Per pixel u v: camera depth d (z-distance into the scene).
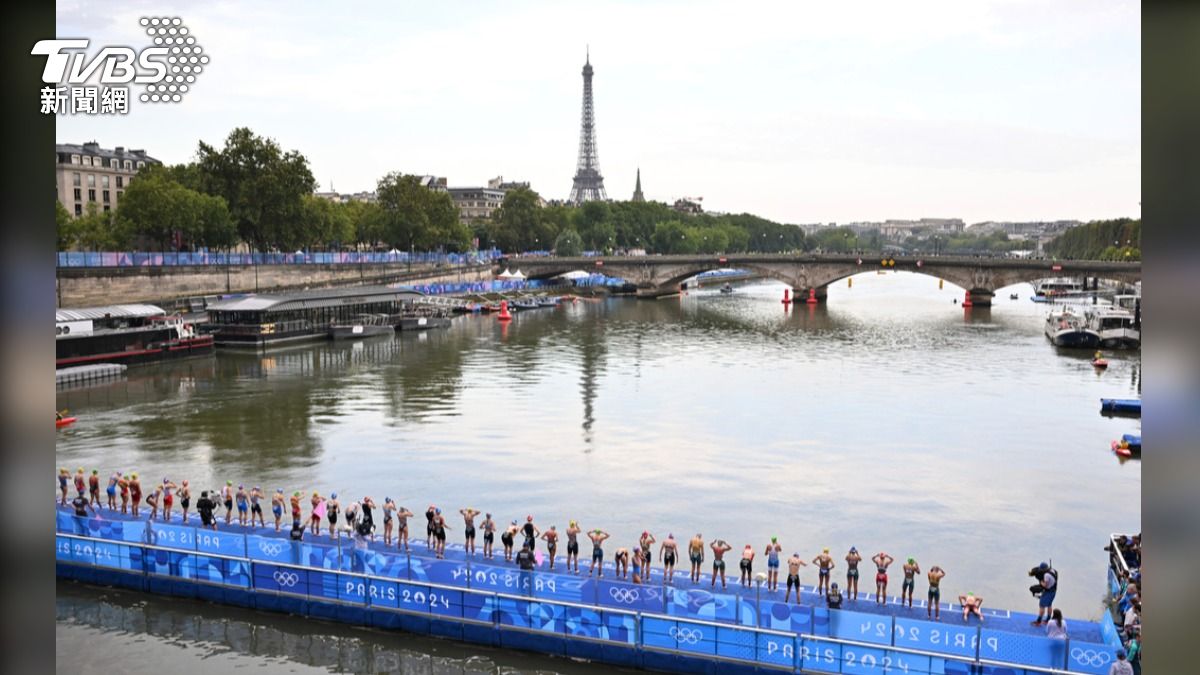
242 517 57.25
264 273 183.62
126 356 125.56
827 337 167.62
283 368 127.12
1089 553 58.03
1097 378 120.25
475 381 117.25
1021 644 37.41
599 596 43.16
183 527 50.25
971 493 70.06
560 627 42.59
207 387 111.56
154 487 69.12
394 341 160.00
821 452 81.69
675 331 178.00
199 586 49.00
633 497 68.56
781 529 62.06
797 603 46.34
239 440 84.44
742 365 132.12
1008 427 91.56
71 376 113.06
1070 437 87.44
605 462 77.94
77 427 89.38
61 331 117.88
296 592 47.22
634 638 41.38
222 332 146.00
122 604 48.94
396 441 84.31
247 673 42.28
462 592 44.09
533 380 118.12
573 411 98.50
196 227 172.50
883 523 63.31
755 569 54.81
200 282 167.25
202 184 186.62
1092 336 149.62
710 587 48.97
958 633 38.19
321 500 56.72
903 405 102.44
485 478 73.00
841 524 63.06
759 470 75.88
